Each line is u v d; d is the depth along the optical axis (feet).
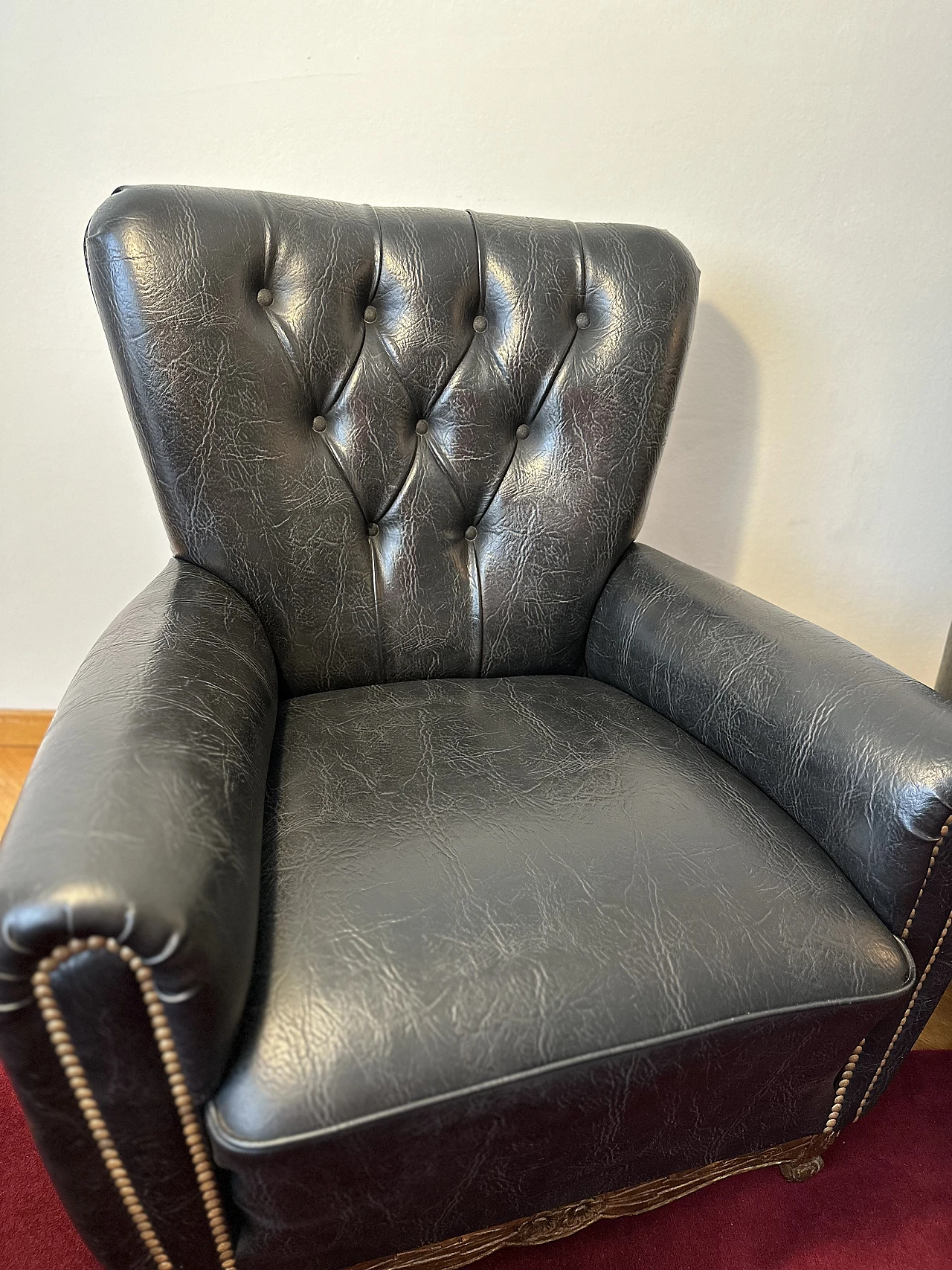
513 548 3.57
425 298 3.28
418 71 3.85
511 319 3.39
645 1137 2.30
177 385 2.90
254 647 2.88
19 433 4.35
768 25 3.95
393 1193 2.05
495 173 4.11
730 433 4.85
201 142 3.88
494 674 3.67
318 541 3.28
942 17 4.04
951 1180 3.02
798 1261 2.74
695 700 3.06
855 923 2.30
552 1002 1.98
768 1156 2.74
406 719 3.04
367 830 2.37
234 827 1.96
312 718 3.06
